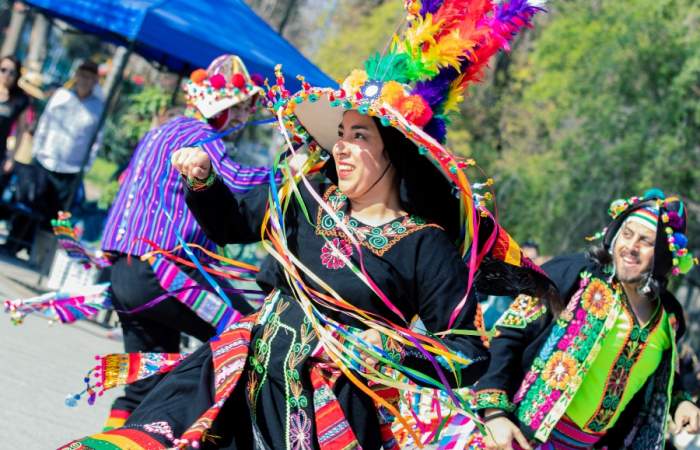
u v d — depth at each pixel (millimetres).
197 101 8500
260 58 16547
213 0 17188
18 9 31859
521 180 41406
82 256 8898
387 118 4887
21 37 34875
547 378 6883
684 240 6906
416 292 5012
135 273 8102
